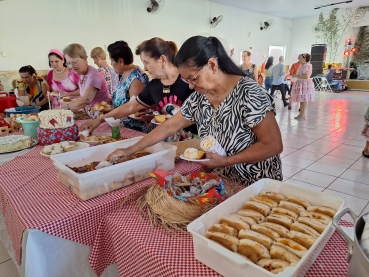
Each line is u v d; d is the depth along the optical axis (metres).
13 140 1.62
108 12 5.62
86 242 0.95
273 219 0.78
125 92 2.27
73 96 3.11
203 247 0.66
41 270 0.87
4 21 4.31
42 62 4.83
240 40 9.20
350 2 9.01
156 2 6.19
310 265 0.66
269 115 0.98
